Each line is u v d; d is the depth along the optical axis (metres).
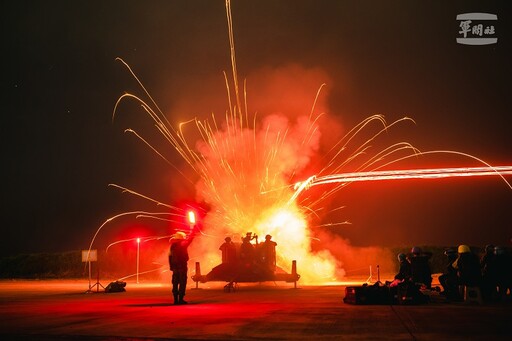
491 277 17.33
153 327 11.45
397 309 14.76
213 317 13.08
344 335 10.22
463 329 10.89
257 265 23.42
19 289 27.47
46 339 10.08
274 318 12.78
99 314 14.09
